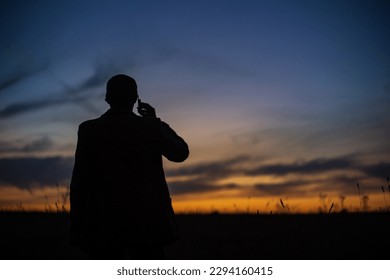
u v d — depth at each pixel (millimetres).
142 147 3549
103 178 3508
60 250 6199
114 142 3527
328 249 5824
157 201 3527
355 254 5617
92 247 3457
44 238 7141
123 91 3639
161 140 3600
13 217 9289
